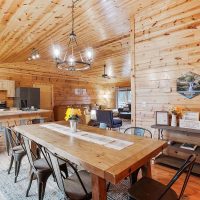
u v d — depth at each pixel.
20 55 5.54
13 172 2.94
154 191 1.56
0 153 3.89
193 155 1.42
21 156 2.61
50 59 6.71
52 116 8.21
